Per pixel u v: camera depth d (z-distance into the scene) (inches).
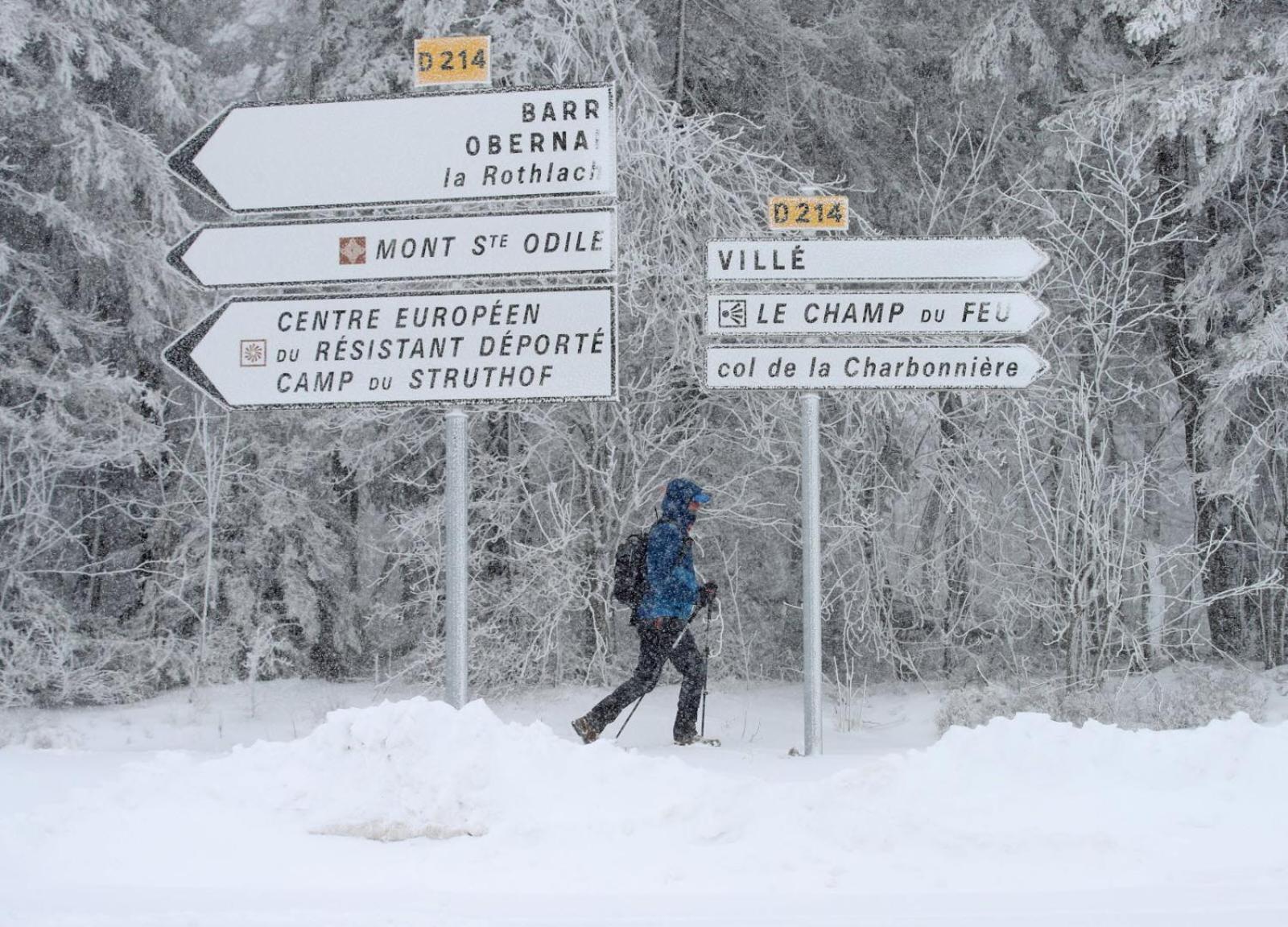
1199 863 161.6
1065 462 459.8
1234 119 430.0
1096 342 449.1
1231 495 481.7
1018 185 533.3
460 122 252.7
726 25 551.2
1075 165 485.7
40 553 505.7
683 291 459.5
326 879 158.9
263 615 539.8
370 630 565.9
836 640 547.2
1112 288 514.9
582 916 141.4
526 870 161.8
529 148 250.8
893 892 151.7
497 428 490.6
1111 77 510.6
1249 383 482.9
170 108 535.2
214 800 193.3
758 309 302.4
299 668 551.5
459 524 252.5
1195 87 440.1
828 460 528.4
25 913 142.9
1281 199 489.1
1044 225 493.4
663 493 497.0
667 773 196.1
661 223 462.3
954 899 148.1
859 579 513.7
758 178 467.5
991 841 168.1
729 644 535.5
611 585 485.1
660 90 520.4
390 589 572.7
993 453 512.7
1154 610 486.6
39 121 494.6
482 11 473.1
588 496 482.6
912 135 567.5
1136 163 456.8
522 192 250.5
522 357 250.4
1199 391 511.5
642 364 491.2
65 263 520.7
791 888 153.6
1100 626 434.6
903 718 415.8
